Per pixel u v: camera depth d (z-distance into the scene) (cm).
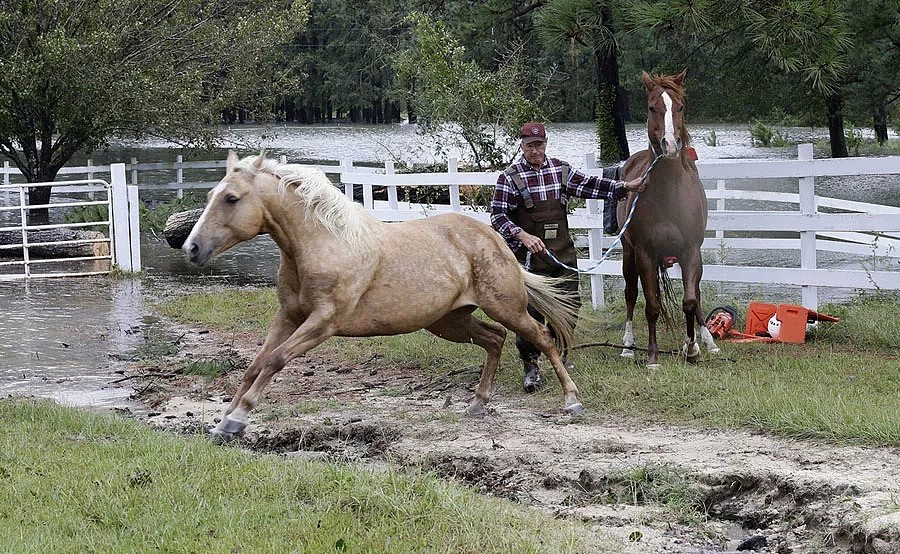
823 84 1492
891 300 1241
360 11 5606
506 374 930
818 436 684
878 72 2334
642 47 2303
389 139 5528
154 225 2427
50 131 2520
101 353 1117
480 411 797
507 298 761
